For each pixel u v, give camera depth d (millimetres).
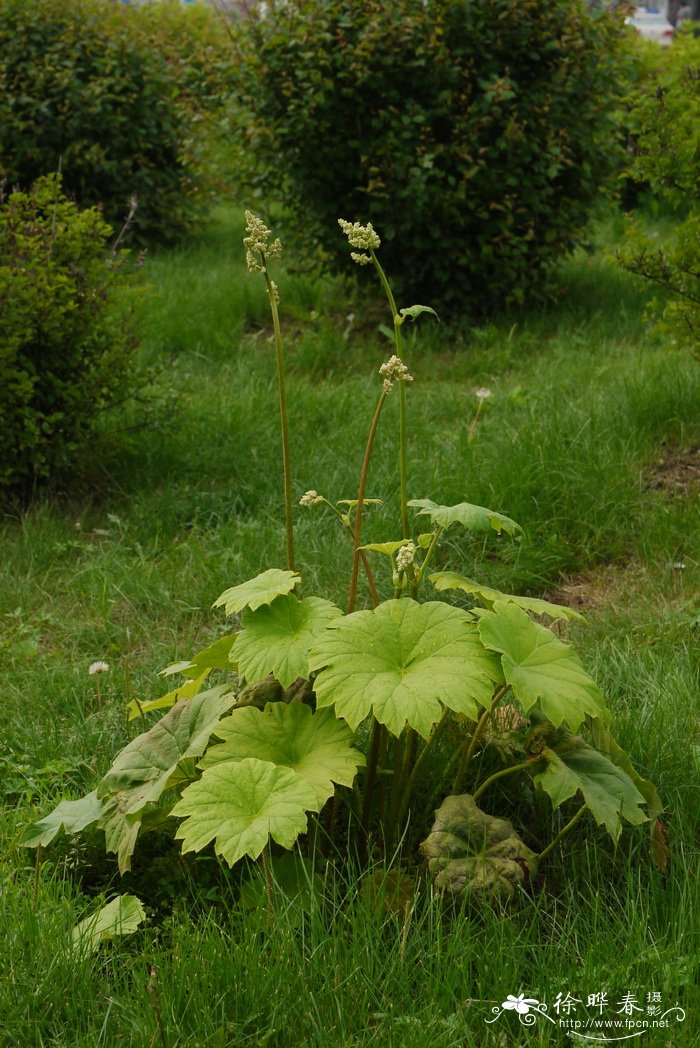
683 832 2842
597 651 3779
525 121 7227
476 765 3043
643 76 10188
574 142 7570
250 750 2668
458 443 5531
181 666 3012
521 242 7609
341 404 6195
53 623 4340
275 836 2330
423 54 7109
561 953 2436
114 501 5422
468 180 7332
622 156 7949
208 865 2793
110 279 5391
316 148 7301
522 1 7227
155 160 10367
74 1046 2246
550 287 7996
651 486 5148
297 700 2830
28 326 5059
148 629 4266
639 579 4457
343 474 5324
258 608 2781
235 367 6996
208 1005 2289
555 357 7008
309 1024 2252
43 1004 2334
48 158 9664
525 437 5328
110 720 3574
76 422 5273
